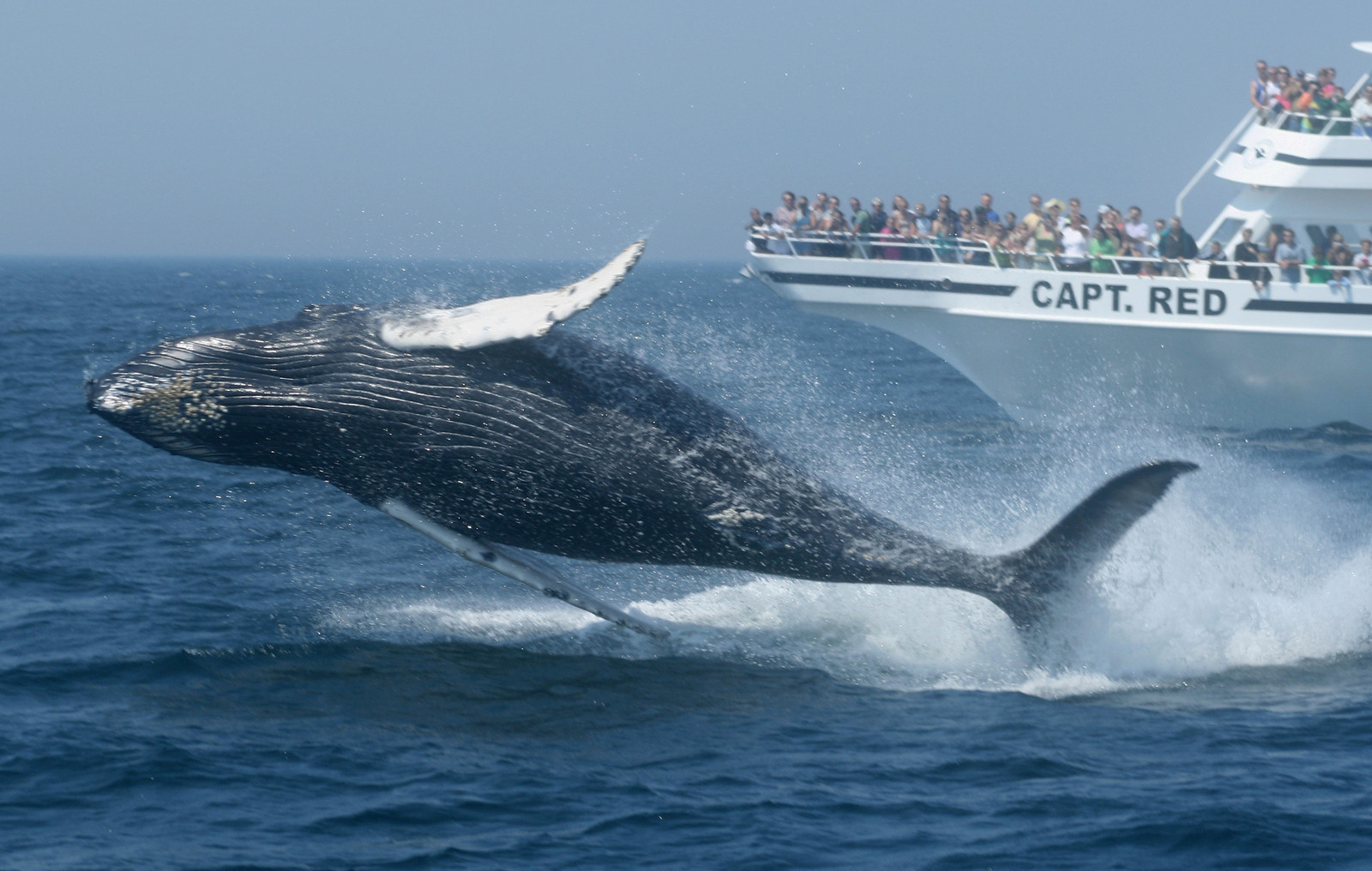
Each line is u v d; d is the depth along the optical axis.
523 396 50.38
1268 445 119.00
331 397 50.81
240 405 51.00
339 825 39.75
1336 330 120.88
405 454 51.31
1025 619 54.81
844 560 53.78
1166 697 51.16
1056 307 125.69
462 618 62.47
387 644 57.81
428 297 64.81
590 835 39.28
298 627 60.53
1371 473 104.75
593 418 50.78
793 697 51.47
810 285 133.38
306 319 51.94
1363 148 121.50
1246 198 130.12
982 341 130.00
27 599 64.81
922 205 132.62
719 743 46.50
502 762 44.59
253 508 90.06
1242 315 122.06
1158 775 43.41
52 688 51.34
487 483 51.53
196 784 42.31
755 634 59.59
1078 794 42.00
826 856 38.12
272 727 47.47
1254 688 52.12
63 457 109.44
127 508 89.31
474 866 37.38
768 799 41.75
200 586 68.19
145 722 47.66
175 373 50.91
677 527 52.72
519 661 55.56
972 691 52.06
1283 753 45.19
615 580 69.75
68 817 39.97
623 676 53.78
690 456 51.75
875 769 44.22
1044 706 50.16
